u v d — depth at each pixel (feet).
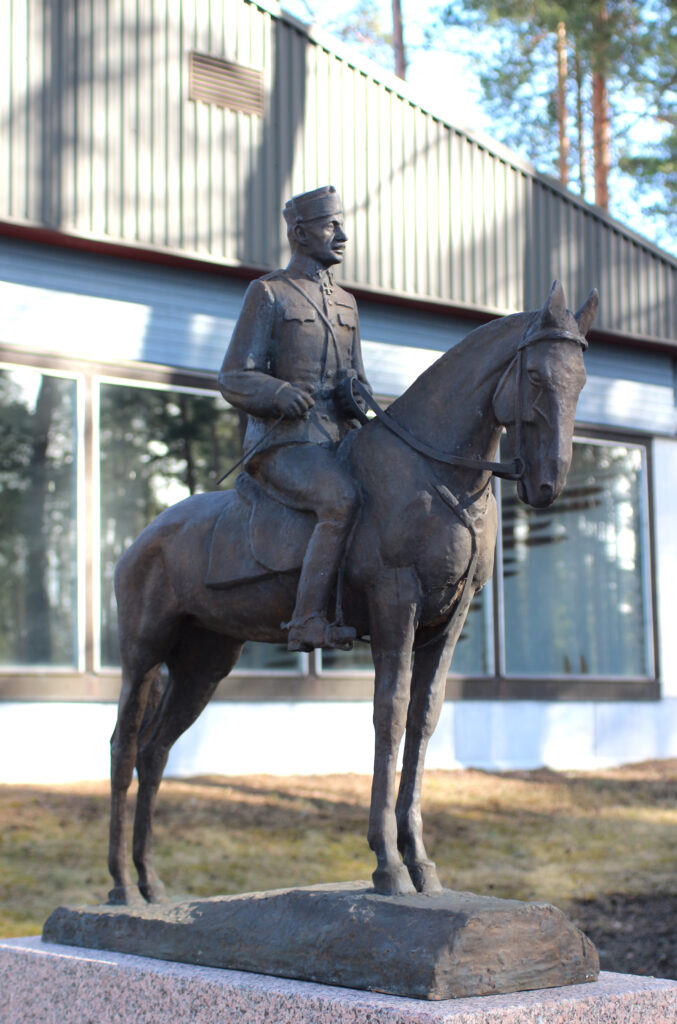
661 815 39.60
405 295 46.70
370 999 14.20
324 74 45.42
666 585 54.39
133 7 41.24
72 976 17.60
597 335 52.29
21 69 38.83
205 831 34.42
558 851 34.78
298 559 17.65
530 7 75.46
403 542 16.53
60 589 39.52
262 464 18.12
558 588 51.11
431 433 16.87
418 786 17.07
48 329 40.06
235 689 42.32
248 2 43.68
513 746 49.06
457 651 48.44
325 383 18.54
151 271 42.27
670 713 53.67
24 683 38.32
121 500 40.88
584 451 52.75
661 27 75.20
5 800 35.42
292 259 19.12
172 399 42.34
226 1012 15.42
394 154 46.98
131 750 20.22
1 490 38.96
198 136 42.19
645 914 29.25
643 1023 14.97
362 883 17.11
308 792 40.01
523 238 50.21
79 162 39.63
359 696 44.91
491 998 14.28
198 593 19.36
